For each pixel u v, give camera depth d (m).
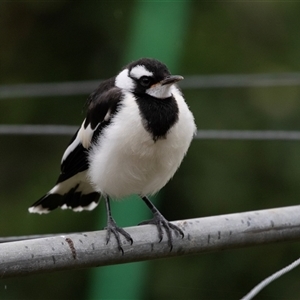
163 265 13.11
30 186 14.17
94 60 15.15
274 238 6.75
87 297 13.43
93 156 7.95
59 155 14.43
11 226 13.63
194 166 13.48
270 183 13.53
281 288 13.34
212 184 13.44
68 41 15.36
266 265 13.34
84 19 15.22
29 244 5.94
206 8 14.75
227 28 14.69
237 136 9.70
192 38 14.48
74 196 8.93
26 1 15.48
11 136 14.55
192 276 13.15
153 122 7.61
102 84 8.34
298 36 14.69
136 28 13.34
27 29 15.55
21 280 13.51
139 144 7.61
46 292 13.53
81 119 14.69
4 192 14.18
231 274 13.27
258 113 13.91
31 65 15.43
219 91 13.98
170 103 7.72
